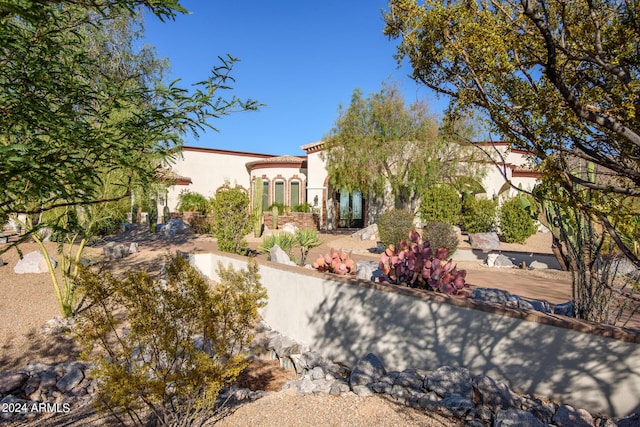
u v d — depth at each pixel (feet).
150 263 42.86
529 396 13.05
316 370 18.66
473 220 65.21
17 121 7.95
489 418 11.91
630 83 8.33
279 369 21.75
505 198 68.90
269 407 14.61
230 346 16.07
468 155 59.11
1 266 38.60
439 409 12.79
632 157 9.55
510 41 10.08
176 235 66.90
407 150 63.05
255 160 108.37
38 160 7.39
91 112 9.87
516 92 10.31
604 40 10.00
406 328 17.08
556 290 30.45
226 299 15.20
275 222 77.61
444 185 63.52
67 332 13.43
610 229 9.29
